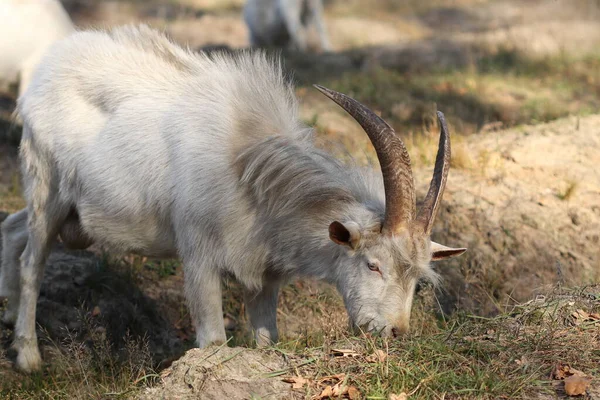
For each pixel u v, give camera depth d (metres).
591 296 8.80
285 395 7.11
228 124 8.76
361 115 7.72
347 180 8.56
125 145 9.21
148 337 11.21
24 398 9.41
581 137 14.54
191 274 8.82
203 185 8.59
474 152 14.22
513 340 7.79
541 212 12.65
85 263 12.12
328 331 8.67
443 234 12.35
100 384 8.94
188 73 9.52
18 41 16.36
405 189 7.74
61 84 9.88
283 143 8.56
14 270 10.98
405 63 23.59
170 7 37.66
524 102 20.44
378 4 39.00
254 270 8.83
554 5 35.66
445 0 39.69
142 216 9.20
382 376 7.19
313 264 8.55
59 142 9.77
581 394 6.94
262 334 9.32
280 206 8.47
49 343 10.92
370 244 7.91
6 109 18.38
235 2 40.69
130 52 9.77
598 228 12.52
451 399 7.01
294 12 26.50
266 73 9.19
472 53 24.58
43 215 10.19
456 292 11.72
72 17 35.00
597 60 24.16
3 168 15.89
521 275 11.98
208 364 7.52
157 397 7.28
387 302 7.80
